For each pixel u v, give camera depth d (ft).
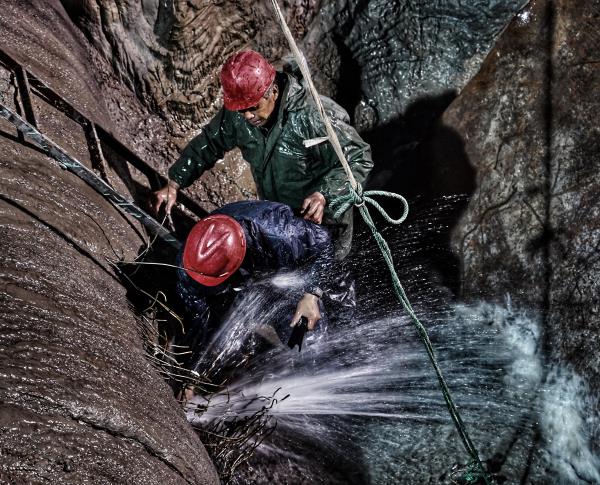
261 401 13.53
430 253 17.25
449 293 16.74
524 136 16.44
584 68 16.08
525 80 16.78
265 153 13.83
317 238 12.37
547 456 13.80
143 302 12.59
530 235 15.76
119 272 12.37
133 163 15.43
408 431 14.06
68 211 12.03
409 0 18.54
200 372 12.67
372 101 19.13
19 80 13.58
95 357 9.62
